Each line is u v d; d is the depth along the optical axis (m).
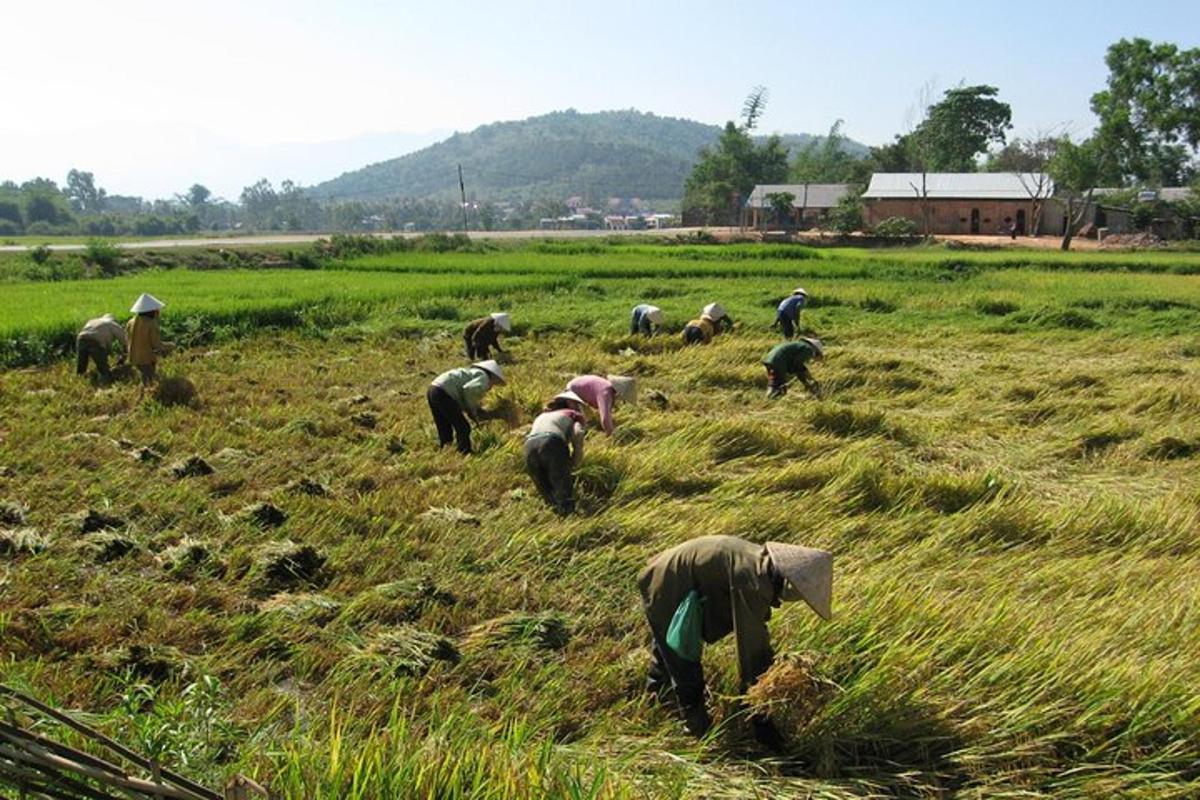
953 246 61.66
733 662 5.61
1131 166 67.75
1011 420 13.01
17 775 3.23
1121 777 4.59
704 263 41.72
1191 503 8.87
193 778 4.31
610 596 6.75
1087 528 8.11
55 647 5.85
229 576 7.02
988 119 99.62
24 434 10.85
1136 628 5.81
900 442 11.67
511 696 5.40
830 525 8.02
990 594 6.39
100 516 7.99
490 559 7.38
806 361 15.34
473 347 16.38
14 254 42.38
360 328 21.22
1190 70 68.69
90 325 14.39
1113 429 11.85
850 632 5.66
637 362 16.53
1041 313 23.39
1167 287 31.16
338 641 6.00
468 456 10.31
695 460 10.07
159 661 5.63
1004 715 4.95
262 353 17.92
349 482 9.52
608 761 4.67
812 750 4.95
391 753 4.46
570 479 8.59
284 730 5.07
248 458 10.24
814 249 55.44
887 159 100.75
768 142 106.44
